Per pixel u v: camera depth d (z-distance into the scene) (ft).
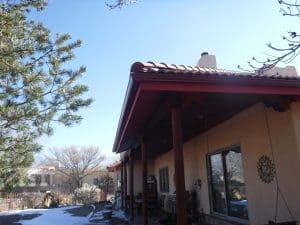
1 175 26.27
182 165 17.24
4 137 26.43
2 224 43.91
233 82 16.58
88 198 84.64
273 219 21.95
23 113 26.50
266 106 21.27
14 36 26.99
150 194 57.82
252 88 17.28
